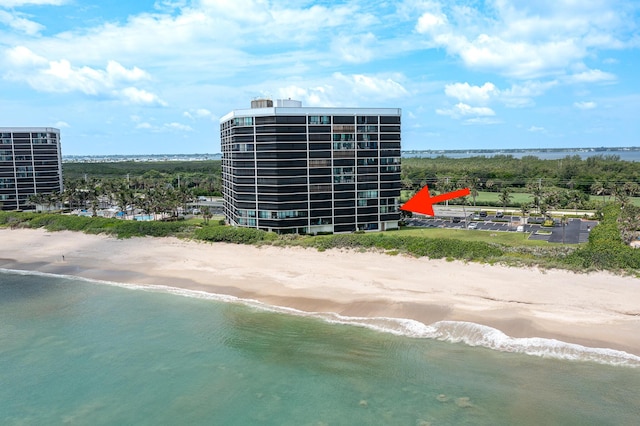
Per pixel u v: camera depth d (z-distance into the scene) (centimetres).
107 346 5909
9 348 5909
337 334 5969
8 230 13012
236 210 12050
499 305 6412
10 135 17125
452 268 7756
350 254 8888
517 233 12019
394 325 6125
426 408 4438
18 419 4500
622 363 4997
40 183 17862
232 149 12038
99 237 11550
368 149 11944
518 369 4991
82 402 4750
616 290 6512
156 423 4394
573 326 5747
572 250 8200
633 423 4122
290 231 11481
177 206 15350
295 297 7212
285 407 4556
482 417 4278
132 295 7731
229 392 4838
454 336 5753
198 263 9150
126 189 19138
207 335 6122
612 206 13588
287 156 11256
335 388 4834
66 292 7975
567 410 4319
